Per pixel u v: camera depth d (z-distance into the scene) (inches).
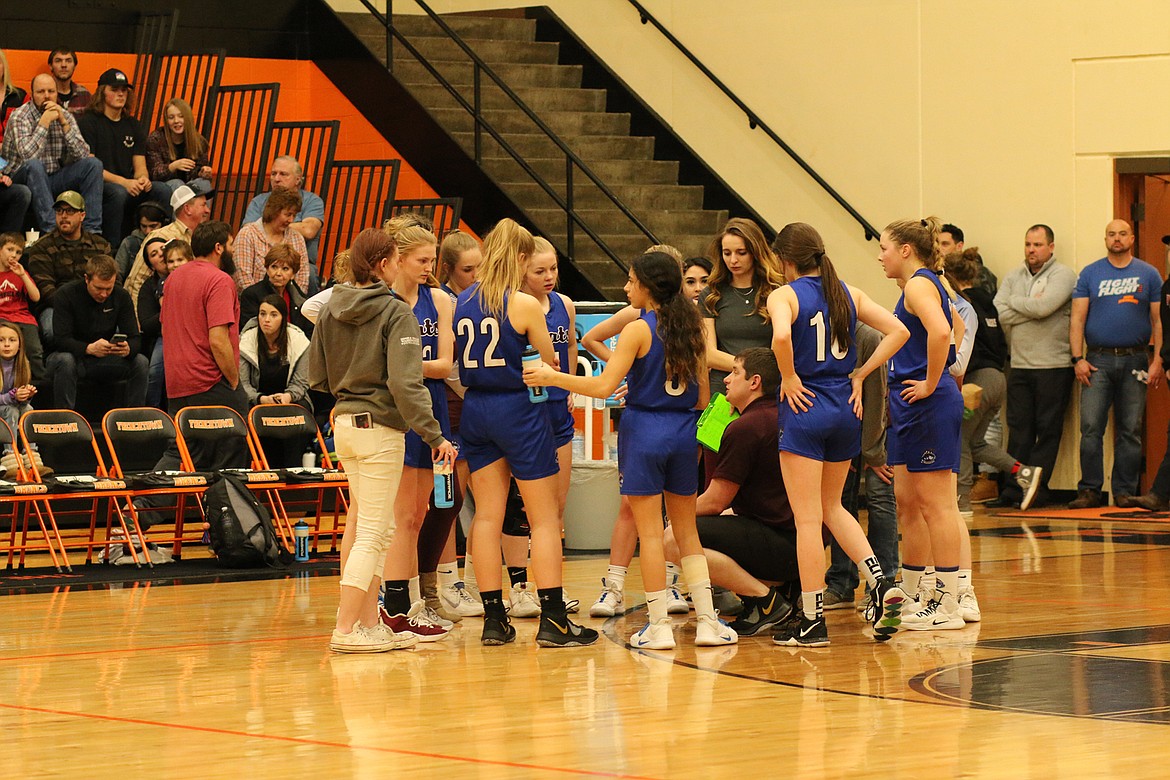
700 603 494.0
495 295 483.8
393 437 477.4
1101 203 985.5
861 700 398.9
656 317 481.4
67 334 815.7
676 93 1170.0
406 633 495.8
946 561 518.6
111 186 945.5
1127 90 975.0
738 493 529.3
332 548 781.9
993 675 433.1
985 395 947.3
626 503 558.6
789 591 528.4
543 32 1233.4
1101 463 961.5
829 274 486.0
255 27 1151.0
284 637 517.7
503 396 487.8
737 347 563.2
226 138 1034.1
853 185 1083.3
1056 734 354.6
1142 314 946.7
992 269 1025.5
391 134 1093.1
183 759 340.2
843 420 486.0
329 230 1027.3
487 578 502.3
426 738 358.3
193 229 878.4
